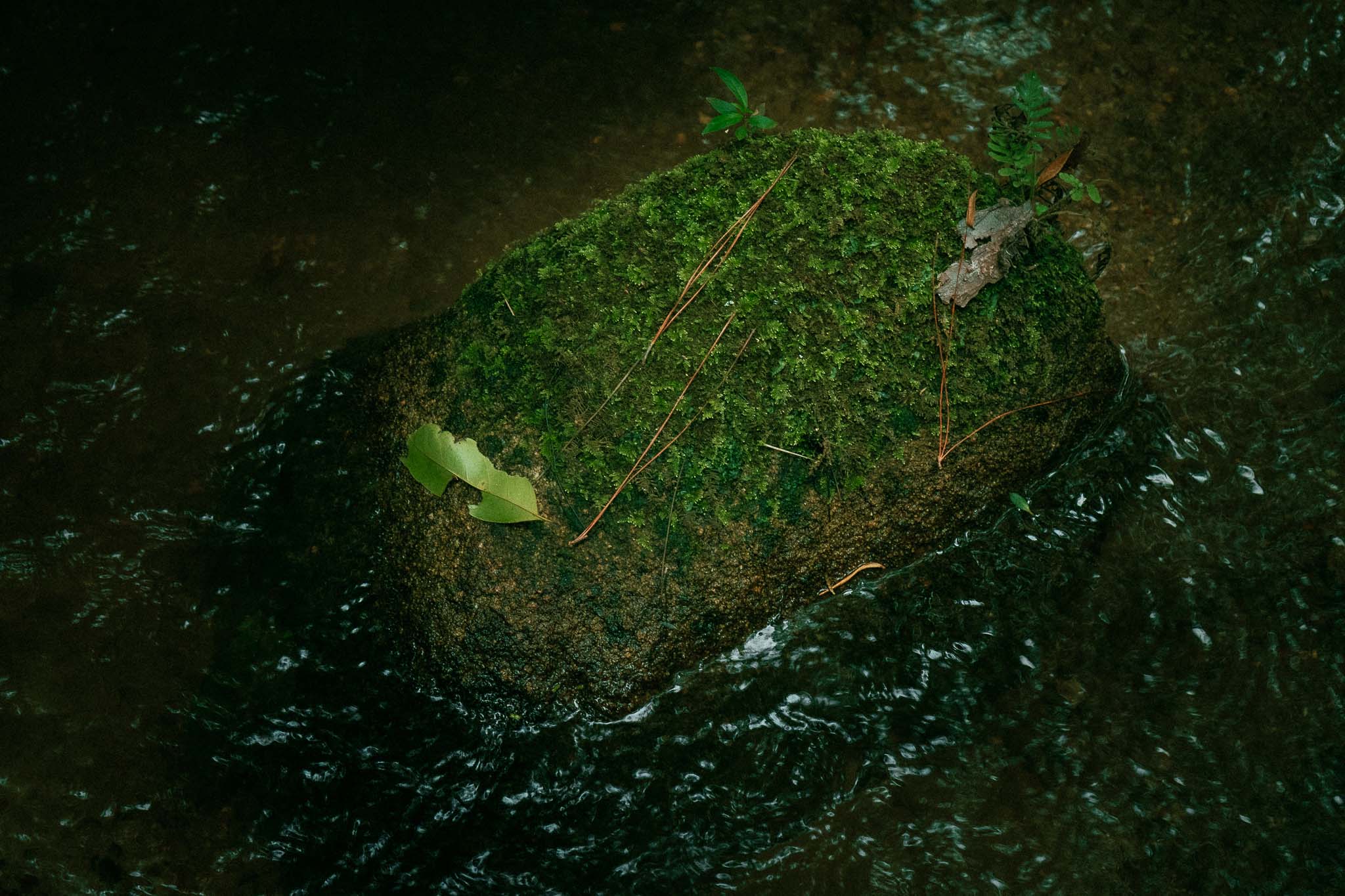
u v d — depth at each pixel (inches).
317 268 131.5
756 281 99.2
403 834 94.1
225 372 122.3
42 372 121.4
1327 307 125.7
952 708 99.5
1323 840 92.3
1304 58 148.5
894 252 101.3
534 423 96.3
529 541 93.9
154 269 130.6
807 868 92.3
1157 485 111.5
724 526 94.7
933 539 105.0
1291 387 119.4
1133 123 144.2
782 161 105.3
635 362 96.6
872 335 98.9
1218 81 147.5
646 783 95.0
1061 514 108.5
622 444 94.6
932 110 147.9
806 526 97.4
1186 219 135.1
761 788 95.5
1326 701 99.4
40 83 146.7
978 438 102.3
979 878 91.5
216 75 149.5
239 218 135.8
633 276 99.6
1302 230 132.7
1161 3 155.9
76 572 108.5
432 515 98.8
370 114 146.9
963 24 156.2
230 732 99.2
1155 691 100.4
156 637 104.7
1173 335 124.0
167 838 94.3
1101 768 96.4
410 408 104.6
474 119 147.2
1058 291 105.1
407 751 97.1
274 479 113.2
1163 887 90.6
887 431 98.8
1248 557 107.7
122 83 147.6
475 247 134.4
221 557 109.0
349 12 157.6
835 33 156.2
